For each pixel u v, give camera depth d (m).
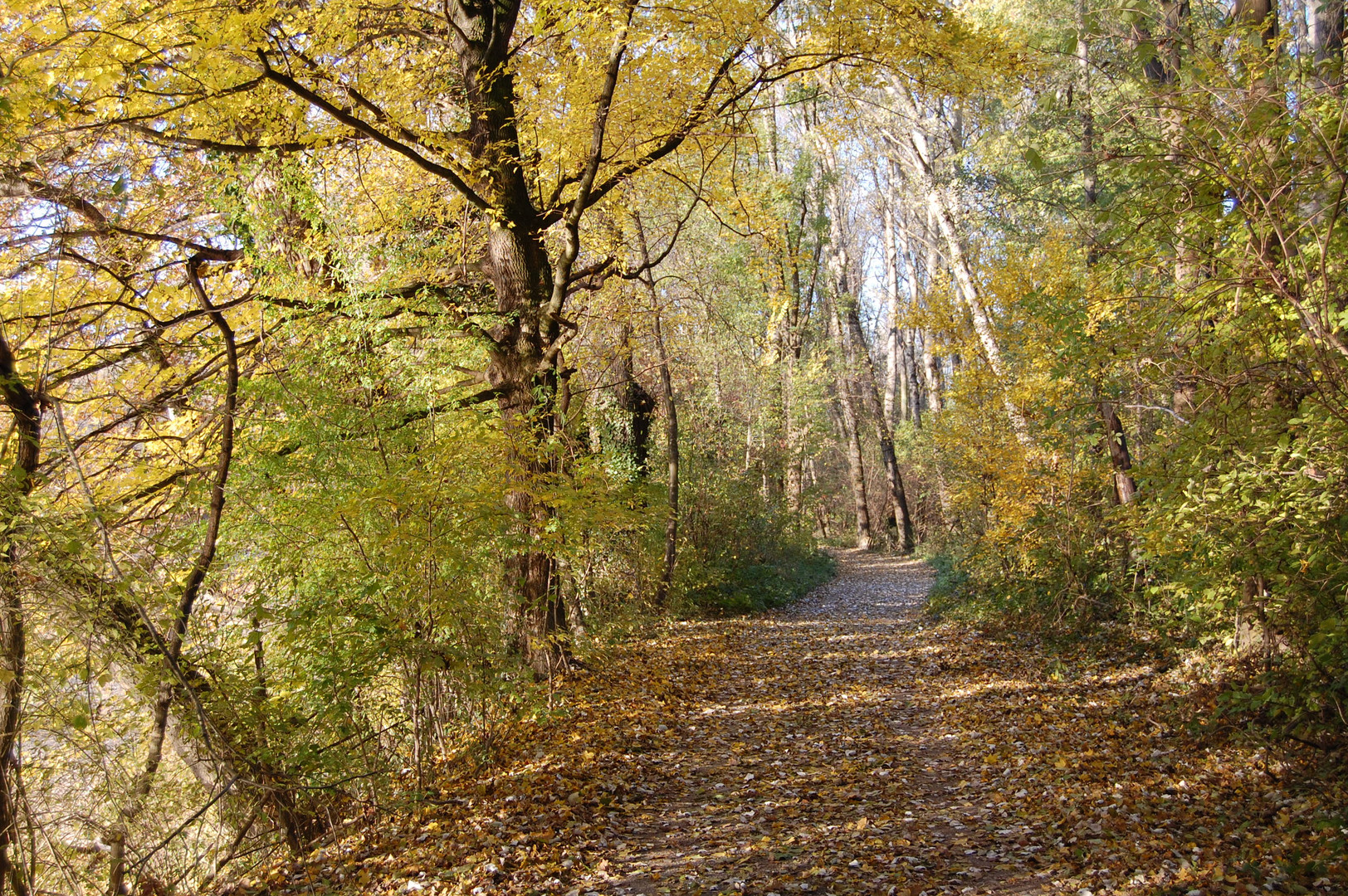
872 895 4.16
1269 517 4.64
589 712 7.84
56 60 5.95
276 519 6.22
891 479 30.11
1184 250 5.08
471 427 7.81
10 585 4.35
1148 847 4.25
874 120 14.28
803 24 8.66
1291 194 3.94
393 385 7.04
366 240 7.86
